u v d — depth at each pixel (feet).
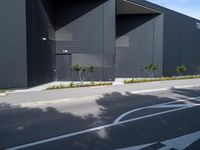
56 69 69.87
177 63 93.81
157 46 83.97
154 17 84.02
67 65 69.62
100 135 19.75
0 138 19.10
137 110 29.63
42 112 28.58
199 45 107.55
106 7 68.23
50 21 65.10
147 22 84.38
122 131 20.86
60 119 25.05
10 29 46.85
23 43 48.55
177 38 93.09
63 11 69.41
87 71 68.39
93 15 68.59
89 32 68.85
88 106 32.35
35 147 17.13
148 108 30.89
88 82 65.67
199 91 48.75
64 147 17.10
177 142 18.16
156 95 42.91
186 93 45.62
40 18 57.00
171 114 27.40
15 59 47.70
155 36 84.02
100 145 17.47
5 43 46.34
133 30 85.30
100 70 68.95
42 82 58.44
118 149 16.67
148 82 63.26
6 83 46.78
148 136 19.52
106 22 68.39
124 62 85.66
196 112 28.48
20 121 24.30
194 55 104.42
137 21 85.05
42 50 58.49
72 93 41.88
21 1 48.08
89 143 17.89
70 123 23.48
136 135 19.76
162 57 84.17
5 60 46.50
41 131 20.88
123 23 86.02
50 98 36.60
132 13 84.64
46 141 18.34
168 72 88.58
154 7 79.97
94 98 39.34
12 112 28.71
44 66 59.98
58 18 69.56
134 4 73.82
